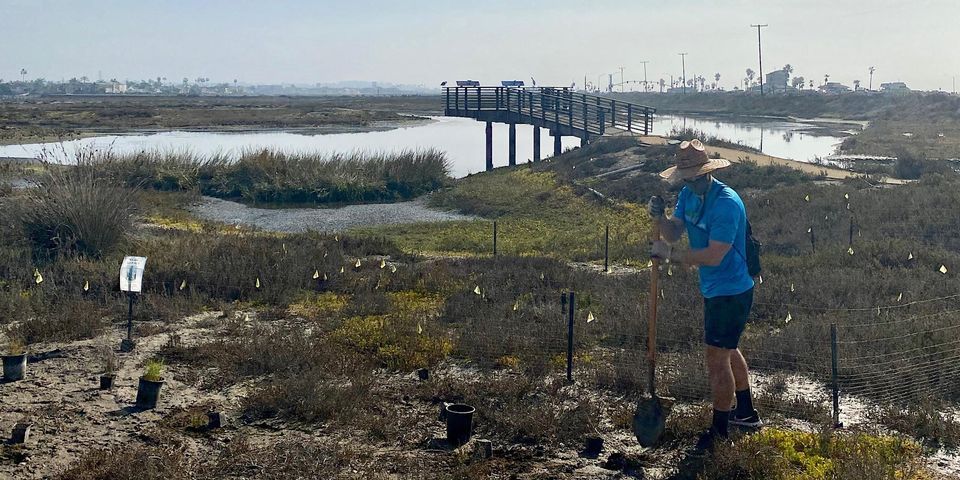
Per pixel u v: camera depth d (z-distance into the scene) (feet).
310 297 42.32
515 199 90.48
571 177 98.58
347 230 77.41
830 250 52.60
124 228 50.75
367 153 131.85
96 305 36.88
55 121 257.75
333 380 26.91
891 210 64.54
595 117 141.28
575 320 34.88
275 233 72.23
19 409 23.86
